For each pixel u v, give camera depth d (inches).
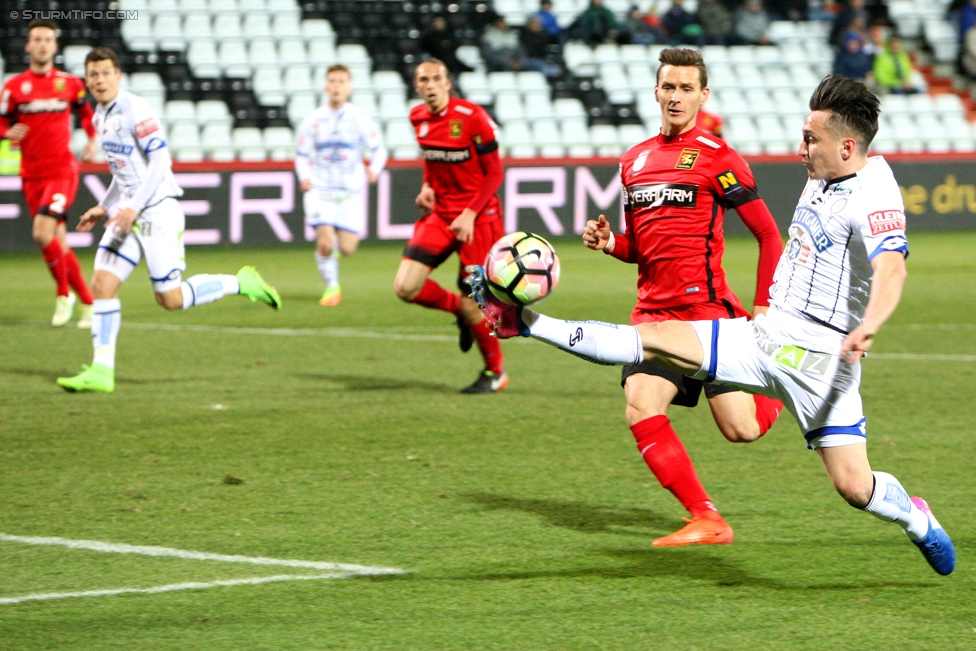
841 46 3093.0
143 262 2337.6
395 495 741.9
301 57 2883.9
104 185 2285.9
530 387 1127.6
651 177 682.2
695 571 597.9
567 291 1887.3
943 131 3120.1
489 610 537.3
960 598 556.7
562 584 575.5
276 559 611.8
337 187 1689.2
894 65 3134.8
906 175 2768.2
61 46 2748.5
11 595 554.3
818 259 540.7
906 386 1130.0
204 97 2716.5
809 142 531.8
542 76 2960.1
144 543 637.9
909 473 804.0
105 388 1059.9
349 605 543.5
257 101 2746.1
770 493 753.0
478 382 1098.7
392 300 1769.2
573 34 3097.9
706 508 642.8
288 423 952.9
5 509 701.9
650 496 748.6
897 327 1519.4
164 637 501.4
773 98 3127.5
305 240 2416.3
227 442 883.4
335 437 905.5
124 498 727.7
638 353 566.3
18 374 1159.6
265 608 538.6
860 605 546.6
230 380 1144.8
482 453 860.6
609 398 1074.7
